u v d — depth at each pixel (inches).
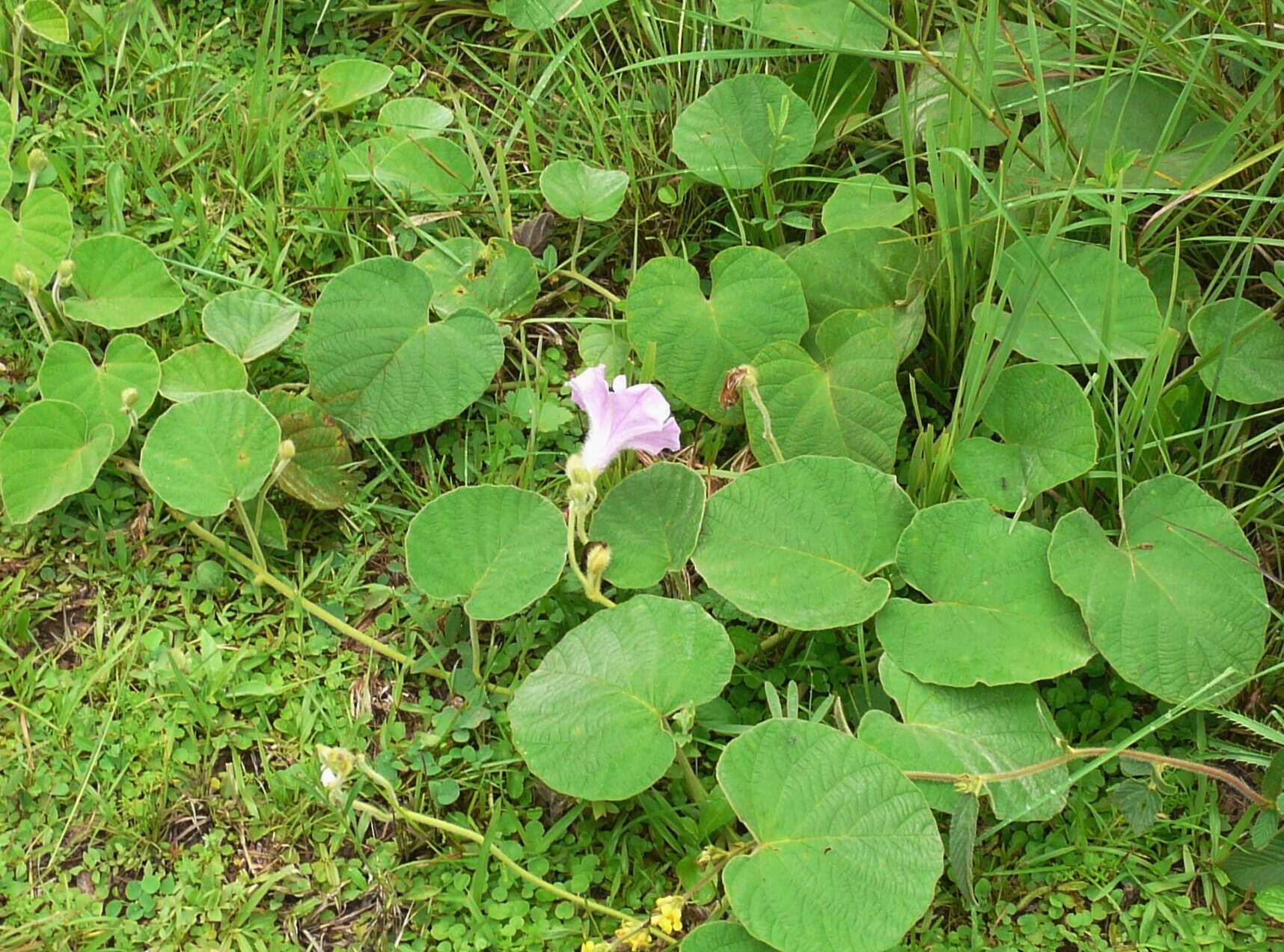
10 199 38.1
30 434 33.0
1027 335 34.9
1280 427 34.6
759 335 35.7
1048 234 33.8
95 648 32.7
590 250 39.3
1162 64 37.9
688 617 31.3
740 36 40.4
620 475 35.5
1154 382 33.5
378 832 31.3
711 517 33.0
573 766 29.9
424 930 30.3
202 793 31.4
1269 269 37.3
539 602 33.5
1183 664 31.5
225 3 42.1
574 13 40.8
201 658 32.6
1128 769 32.0
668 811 31.0
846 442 34.6
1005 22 38.6
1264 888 30.8
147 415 35.1
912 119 39.0
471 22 42.6
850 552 32.8
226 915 30.0
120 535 33.5
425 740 31.9
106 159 38.8
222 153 39.6
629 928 29.3
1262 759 31.4
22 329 36.0
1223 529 32.5
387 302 35.5
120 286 35.7
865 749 29.6
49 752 31.4
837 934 28.1
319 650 33.1
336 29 42.4
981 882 31.2
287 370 36.5
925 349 37.5
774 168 38.2
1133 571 32.1
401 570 34.6
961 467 34.2
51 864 30.2
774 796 29.3
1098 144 37.7
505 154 40.4
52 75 39.8
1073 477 33.3
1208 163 34.8
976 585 32.3
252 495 33.0
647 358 35.2
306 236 38.4
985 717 31.5
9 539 33.6
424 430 35.5
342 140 40.0
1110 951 30.7
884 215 37.1
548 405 36.3
